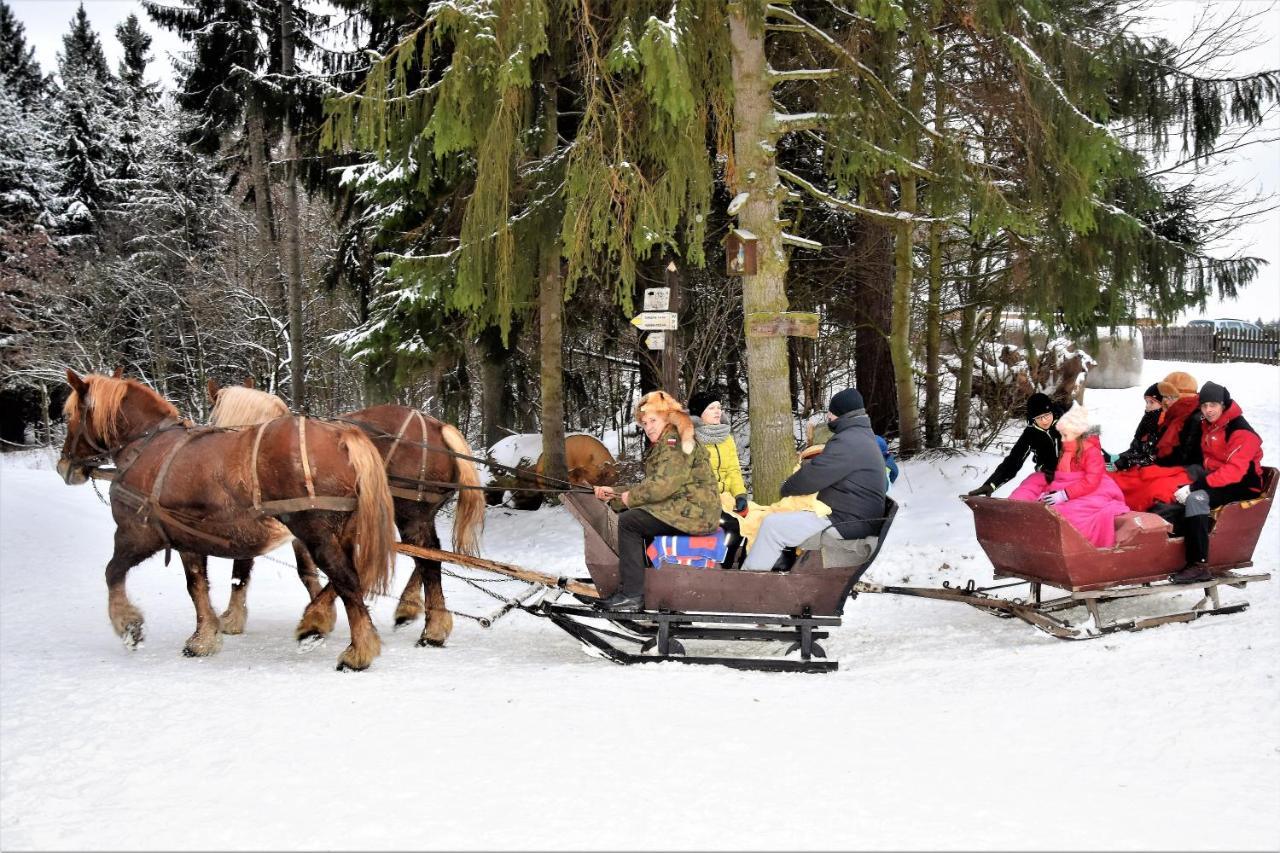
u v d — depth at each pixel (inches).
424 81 398.3
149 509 299.4
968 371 652.7
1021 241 491.5
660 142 386.0
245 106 915.4
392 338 614.5
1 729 224.8
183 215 1406.3
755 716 221.9
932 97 486.3
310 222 1322.6
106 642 336.8
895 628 339.0
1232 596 337.1
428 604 323.6
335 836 156.1
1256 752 196.1
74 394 321.7
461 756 193.2
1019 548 311.0
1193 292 536.7
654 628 309.0
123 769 194.7
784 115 393.7
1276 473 310.7
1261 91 515.5
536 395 952.9
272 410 325.4
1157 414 342.6
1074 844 151.6
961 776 182.5
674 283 434.3
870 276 663.1
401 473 327.9
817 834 154.9
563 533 577.3
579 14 394.9
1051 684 247.8
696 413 335.0
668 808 165.6
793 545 284.7
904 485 558.6
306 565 327.0
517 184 486.0
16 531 568.1
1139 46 503.8
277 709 232.4
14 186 1493.6
